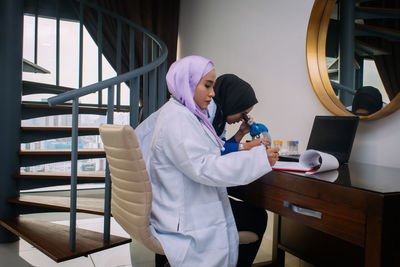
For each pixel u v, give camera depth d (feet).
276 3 8.06
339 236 3.34
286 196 4.10
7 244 8.77
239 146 5.40
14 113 8.74
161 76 8.83
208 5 11.93
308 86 6.98
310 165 4.58
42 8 13.30
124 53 13.82
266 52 8.44
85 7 13.28
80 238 6.96
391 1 5.18
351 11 5.91
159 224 4.06
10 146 8.66
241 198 5.02
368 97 5.53
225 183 3.83
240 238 4.60
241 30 9.68
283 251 7.01
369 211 3.00
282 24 7.83
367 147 5.58
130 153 3.79
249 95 5.84
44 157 9.12
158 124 4.18
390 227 2.92
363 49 5.67
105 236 6.70
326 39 6.49
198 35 12.79
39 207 8.76
